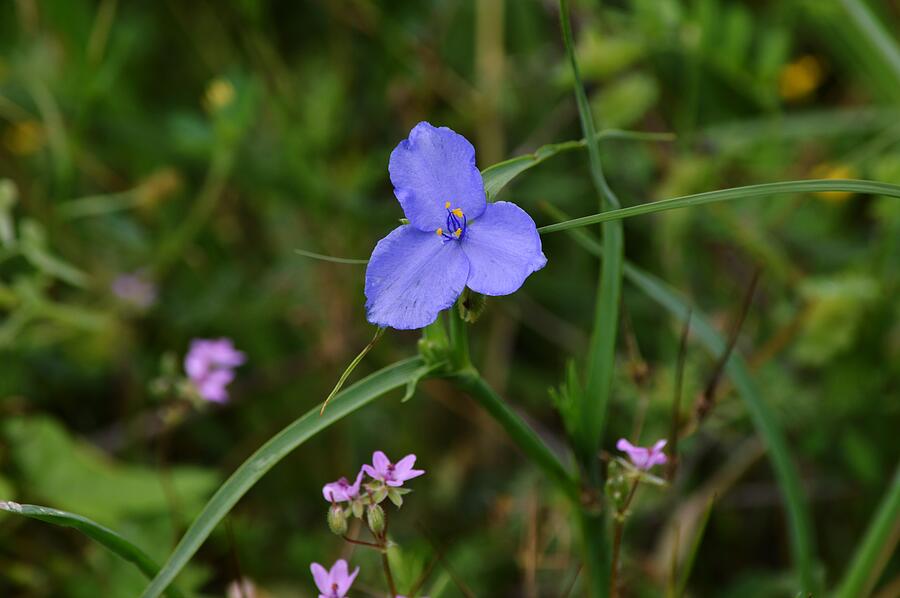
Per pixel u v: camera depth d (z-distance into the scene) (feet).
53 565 2.09
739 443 2.32
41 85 2.56
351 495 1.60
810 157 2.52
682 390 2.11
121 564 2.07
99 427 2.58
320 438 2.46
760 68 2.36
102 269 2.65
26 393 2.41
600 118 2.31
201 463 2.53
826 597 2.13
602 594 1.76
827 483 2.31
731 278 2.53
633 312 2.58
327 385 2.54
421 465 2.47
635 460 1.65
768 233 2.44
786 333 2.15
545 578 2.10
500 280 1.52
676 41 2.37
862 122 2.43
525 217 1.52
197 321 2.62
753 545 2.29
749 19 2.40
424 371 1.60
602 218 1.52
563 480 1.71
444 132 1.54
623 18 2.46
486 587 2.10
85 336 2.45
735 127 2.45
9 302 2.23
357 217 2.64
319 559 2.19
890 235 2.18
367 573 2.05
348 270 2.62
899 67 2.09
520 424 1.67
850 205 2.56
